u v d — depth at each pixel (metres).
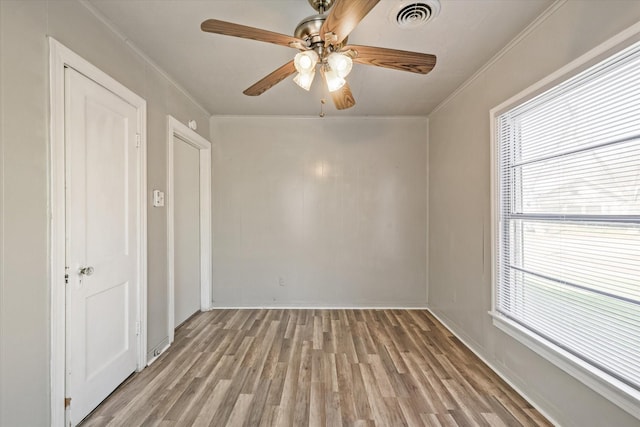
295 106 3.19
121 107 1.89
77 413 1.54
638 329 1.22
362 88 2.71
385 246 3.53
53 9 1.40
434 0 1.54
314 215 3.51
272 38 1.36
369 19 1.71
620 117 1.28
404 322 3.06
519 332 1.83
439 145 3.17
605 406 1.31
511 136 1.99
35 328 1.32
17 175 1.24
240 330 2.83
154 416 1.63
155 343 2.31
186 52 2.11
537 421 1.59
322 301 3.50
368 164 3.51
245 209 3.51
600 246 1.37
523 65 1.84
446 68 2.31
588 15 1.39
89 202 1.62
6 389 1.21
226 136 3.48
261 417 1.62
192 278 3.22
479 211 2.37
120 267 1.88
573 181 1.51
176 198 2.87
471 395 1.82
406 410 1.68
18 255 1.25
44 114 1.36
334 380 1.98
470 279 2.50
